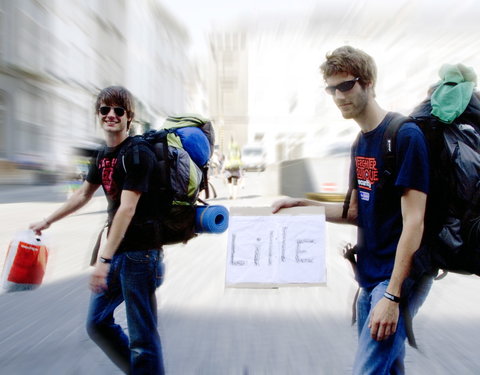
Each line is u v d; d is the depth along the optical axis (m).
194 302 4.22
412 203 1.74
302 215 2.12
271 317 3.82
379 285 1.90
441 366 2.95
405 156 1.75
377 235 1.93
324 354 3.12
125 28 39.00
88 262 5.59
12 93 25.62
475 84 1.86
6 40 25.02
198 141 2.32
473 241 1.74
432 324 3.66
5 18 24.88
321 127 21.33
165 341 3.34
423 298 1.88
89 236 7.65
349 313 3.89
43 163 21.98
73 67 31.16
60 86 29.72
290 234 2.11
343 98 1.88
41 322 3.73
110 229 2.24
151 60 46.16
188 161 2.24
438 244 1.79
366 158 1.93
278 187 15.84
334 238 7.19
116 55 37.50
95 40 33.97
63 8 29.66
